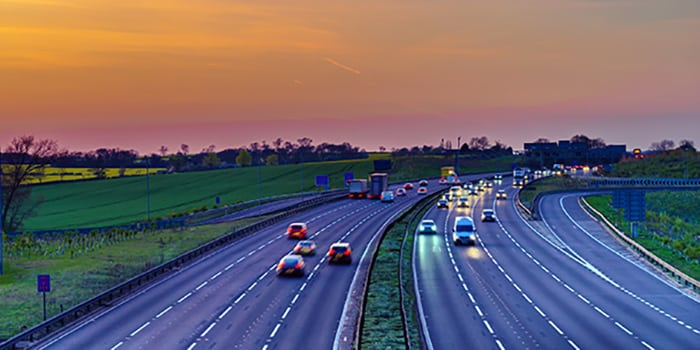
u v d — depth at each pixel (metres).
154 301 46.31
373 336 36.91
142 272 58.66
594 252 70.12
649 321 40.59
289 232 79.88
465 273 57.72
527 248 73.12
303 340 36.19
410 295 48.09
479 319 41.12
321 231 86.81
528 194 146.50
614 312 43.09
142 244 79.31
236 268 59.81
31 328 36.38
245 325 39.50
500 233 85.88
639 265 61.97
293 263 56.47
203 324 39.75
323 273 57.19
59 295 50.72
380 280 53.19
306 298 47.03
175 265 60.81
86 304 42.72
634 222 80.62
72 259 68.88
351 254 67.75
